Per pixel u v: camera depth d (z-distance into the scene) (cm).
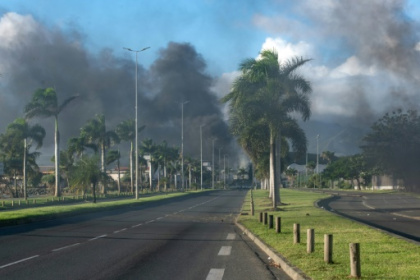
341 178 12444
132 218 2964
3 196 8119
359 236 1641
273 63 3603
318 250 1307
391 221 2580
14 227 2264
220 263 1205
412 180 7831
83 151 8288
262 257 1308
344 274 954
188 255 1345
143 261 1231
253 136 3603
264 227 2062
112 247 1520
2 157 7956
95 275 1031
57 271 1079
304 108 3544
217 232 2041
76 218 2948
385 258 1152
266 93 3497
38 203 5066
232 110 3950
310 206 3834
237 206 4519
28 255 1330
